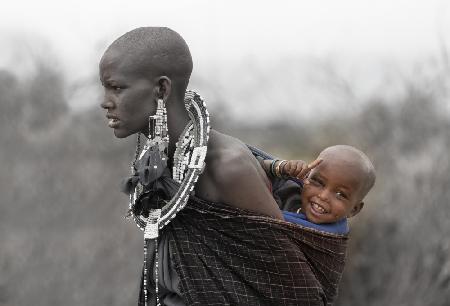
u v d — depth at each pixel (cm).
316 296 483
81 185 1927
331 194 496
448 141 2050
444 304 1884
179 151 480
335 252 499
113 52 473
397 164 2058
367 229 1898
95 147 1972
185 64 479
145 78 471
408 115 2206
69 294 1817
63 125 2031
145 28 481
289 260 476
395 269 1888
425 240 1895
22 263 1834
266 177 498
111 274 1850
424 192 1930
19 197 1905
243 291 478
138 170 477
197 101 488
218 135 488
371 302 1877
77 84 2073
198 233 481
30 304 1805
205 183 478
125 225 1897
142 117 475
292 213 504
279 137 2473
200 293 479
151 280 508
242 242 475
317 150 2305
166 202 482
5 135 1969
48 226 1892
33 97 2056
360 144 2167
